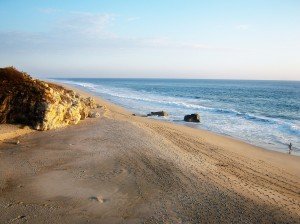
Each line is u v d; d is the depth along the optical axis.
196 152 16.88
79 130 18.77
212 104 55.75
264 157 18.02
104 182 11.35
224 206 10.16
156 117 33.50
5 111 17.44
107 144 16.08
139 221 8.91
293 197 11.69
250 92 106.00
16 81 18.48
